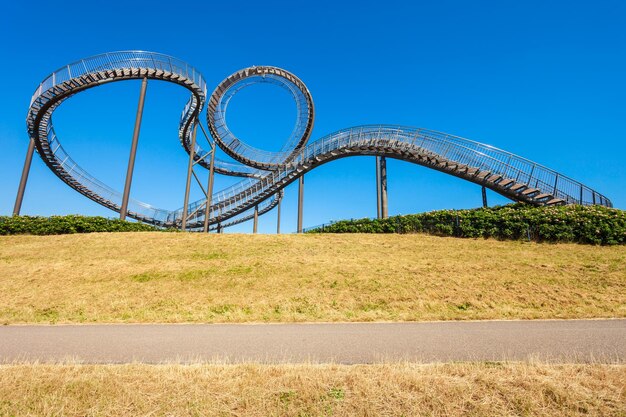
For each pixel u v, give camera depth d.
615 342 6.79
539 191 21.97
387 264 15.47
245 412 3.91
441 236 21.97
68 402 4.13
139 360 6.05
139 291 12.54
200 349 6.75
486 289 11.94
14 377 4.87
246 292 12.30
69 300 11.60
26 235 23.08
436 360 5.84
